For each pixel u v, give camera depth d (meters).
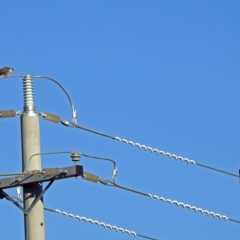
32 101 31.08
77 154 30.41
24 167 30.25
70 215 35.06
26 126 30.61
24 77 31.22
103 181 33.91
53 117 31.56
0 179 29.92
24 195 30.09
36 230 29.88
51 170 29.52
